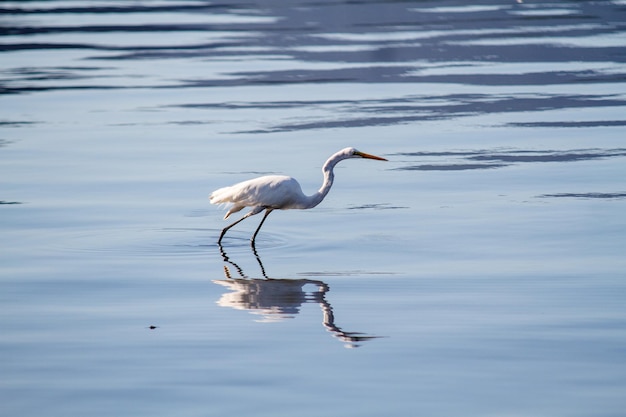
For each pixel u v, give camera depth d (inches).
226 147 925.8
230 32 1860.2
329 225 663.1
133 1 2488.9
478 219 663.8
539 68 1386.6
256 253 597.6
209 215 692.1
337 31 1839.3
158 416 365.4
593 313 471.2
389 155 883.4
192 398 381.1
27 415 367.9
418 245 605.0
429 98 1179.3
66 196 745.6
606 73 1328.7
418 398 378.6
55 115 1108.5
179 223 669.3
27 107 1159.6
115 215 689.6
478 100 1158.3
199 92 1256.2
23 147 936.9
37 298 509.0
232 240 628.7
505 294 504.1
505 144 917.8
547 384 389.1
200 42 1731.1
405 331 452.1
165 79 1359.5
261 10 2229.3
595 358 414.6
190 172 824.3
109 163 864.3
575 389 384.2
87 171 834.2
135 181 795.4
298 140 954.1
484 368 406.3
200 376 402.3
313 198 610.2
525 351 424.2
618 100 1135.6
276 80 1337.4
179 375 403.5
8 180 801.6
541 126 998.4
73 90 1274.6
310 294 512.7
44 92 1262.3
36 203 724.0
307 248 607.2
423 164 844.6
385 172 820.0
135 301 503.8
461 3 2311.8
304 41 1717.5
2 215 688.4
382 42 1676.9
